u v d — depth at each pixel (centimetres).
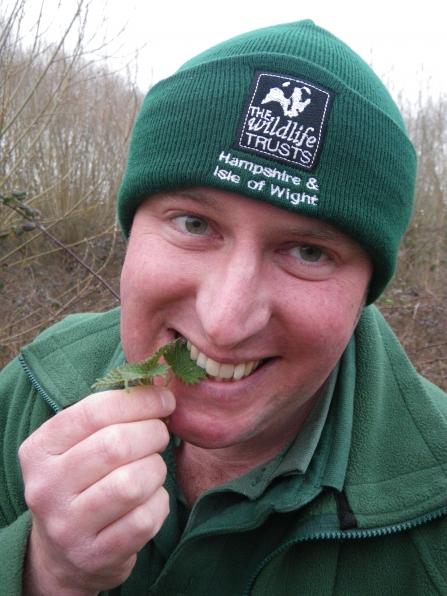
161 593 32
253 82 26
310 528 30
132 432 25
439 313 143
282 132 26
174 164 27
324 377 30
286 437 33
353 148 27
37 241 163
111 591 34
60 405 39
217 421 29
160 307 29
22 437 41
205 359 29
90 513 24
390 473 31
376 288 33
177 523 35
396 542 30
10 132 134
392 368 36
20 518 32
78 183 191
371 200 27
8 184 141
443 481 29
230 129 26
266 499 31
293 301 27
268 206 26
